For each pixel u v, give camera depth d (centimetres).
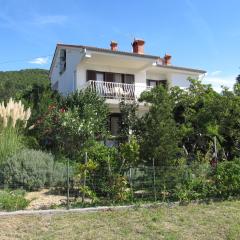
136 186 1196
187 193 1194
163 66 2925
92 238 872
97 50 2397
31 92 2272
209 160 1510
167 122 1296
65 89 2841
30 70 5512
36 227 923
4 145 1389
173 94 1833
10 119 1486
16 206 1045
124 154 1195
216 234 940
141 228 947
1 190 1198
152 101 1439
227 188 1253
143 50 2959
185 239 897
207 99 1736
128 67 2730
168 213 1075
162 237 898
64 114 1767
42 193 1261
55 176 1305
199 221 1020
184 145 1750
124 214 1044
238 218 1055
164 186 1202
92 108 1980
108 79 2669
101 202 1124
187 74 3088
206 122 1722
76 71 2566
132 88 2603
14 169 1292
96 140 1856
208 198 1223
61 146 1727
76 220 984
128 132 1894
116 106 2509
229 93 1739
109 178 1158
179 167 1239
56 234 886
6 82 4559
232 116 1734
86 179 1159
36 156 1359
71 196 1202
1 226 916
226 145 1784
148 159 1272
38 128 1795
